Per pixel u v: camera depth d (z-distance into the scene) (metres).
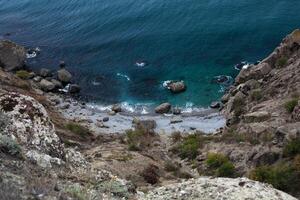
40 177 16.12
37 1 104.88
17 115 21.77
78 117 62.28
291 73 54.09
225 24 78.31
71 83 72.69
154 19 84.69
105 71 74.88
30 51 84.25
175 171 40.06
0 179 13.61
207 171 40.66
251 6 80.88
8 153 17.52
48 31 92.12
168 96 65.81
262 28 75.38
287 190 31.72
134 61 76.00
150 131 55.66
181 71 70.94
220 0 84.00
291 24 74.75
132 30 83.81
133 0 90.94
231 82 66.00
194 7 84.00
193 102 63.47
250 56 70.56
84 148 43.38
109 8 91.31
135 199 17.89
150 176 34.06
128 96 67.62
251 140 43.09
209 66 70.50
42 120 22.50
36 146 20.50
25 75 72.44
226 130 51.12
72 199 14.91
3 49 74.69
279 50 60.28
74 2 97.94
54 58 81.44
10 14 103.25
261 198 17.09
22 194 13.27
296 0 80.00
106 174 20.53
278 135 39.38
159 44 78.44
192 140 49.88
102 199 16.44
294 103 45.22
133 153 41.69
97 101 67.31
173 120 59.41
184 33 79.12
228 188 17.62
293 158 35.03
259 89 56.69
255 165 37.41
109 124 60.12
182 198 17.50
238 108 54.81
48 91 69.88
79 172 19.45
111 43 82.31
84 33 87.62
